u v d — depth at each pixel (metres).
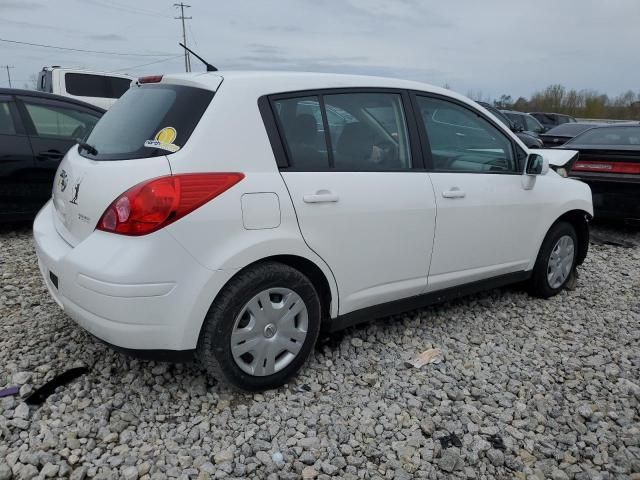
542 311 4.26
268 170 2.72
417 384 3.09
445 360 3.39
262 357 2.81
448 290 3.70
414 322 3.89
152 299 2.43
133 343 2.48
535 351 3.57
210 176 2.53
